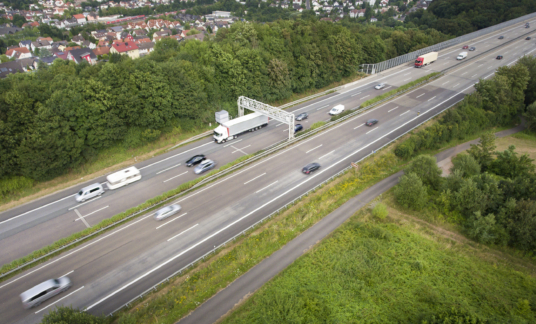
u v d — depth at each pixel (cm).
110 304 2955
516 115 7450
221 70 6600
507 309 2888
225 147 5731
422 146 5809
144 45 15238
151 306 2878
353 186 4766
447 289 3134
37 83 4622
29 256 3378
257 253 3541
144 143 5541
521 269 3462
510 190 4056
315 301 2905
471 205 4003
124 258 3453
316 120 6781
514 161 5119
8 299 2989
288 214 4144
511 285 3216
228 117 6266
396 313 2861
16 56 13788
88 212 4153
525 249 3628
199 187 4656
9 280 3178
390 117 6775
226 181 4806
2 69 11206
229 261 3419
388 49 10362
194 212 4156
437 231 4019
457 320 2586
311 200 4403
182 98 5847
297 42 8100
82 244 3631
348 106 7450
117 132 5081
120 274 3266
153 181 4797
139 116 5378
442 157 5856
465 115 6378
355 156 5441
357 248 3619
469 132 6538
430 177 4662
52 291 2984
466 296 3064
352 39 9181
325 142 5897
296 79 7794
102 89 4900
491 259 3581
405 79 9025
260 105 6181
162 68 5641
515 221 3712
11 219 4019
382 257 3503
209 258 3466
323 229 3959
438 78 8900
